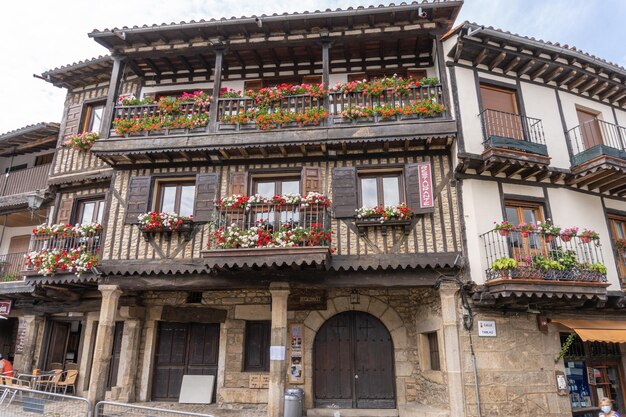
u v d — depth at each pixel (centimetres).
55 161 1085
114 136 909
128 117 918
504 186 834
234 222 811
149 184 895
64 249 912
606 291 755
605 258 872
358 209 813
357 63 998
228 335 967
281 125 859
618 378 868
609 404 602
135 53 941
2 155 1366
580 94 977
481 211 800
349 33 888
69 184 1040
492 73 895
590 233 779
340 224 812
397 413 860
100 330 809
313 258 726
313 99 880
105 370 792
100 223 945
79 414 688
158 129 892
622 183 878
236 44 915
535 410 730
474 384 721
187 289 861
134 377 954
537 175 846
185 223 844
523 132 866
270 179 894
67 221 1023
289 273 793
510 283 701
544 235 764
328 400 900
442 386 757
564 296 730
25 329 1149
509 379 736
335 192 833
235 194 854
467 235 784
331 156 865
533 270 723
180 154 877
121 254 857
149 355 974
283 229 770
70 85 1168
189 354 998
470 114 840
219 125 880
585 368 847
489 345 747
